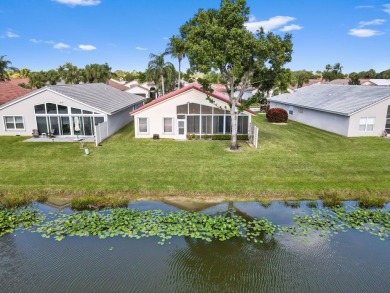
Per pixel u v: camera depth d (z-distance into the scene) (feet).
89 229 41.81
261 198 51.67
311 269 34.17
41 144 83.92
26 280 32.32
